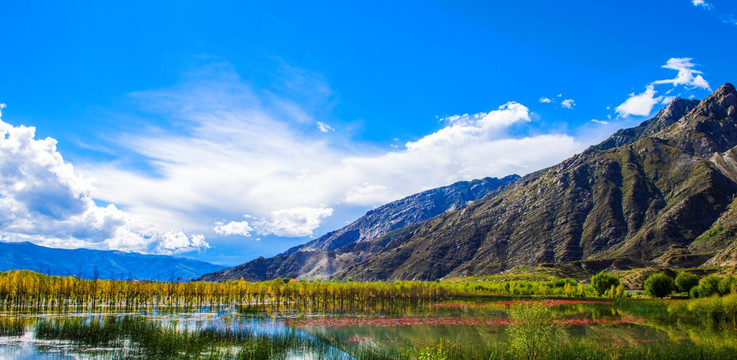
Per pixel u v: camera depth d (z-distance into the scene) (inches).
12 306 4970.5
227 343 2477.9
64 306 5123.0
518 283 7386.8
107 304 5634.8
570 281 7500.0
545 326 1801.2
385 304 5954.7
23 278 4975.4
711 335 2783.0
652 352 2071.9
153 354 2191.2
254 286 7012.8
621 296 5821.9
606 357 1951.3
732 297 3206.2
